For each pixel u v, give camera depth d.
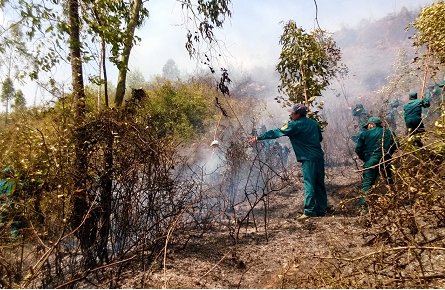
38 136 3.34
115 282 2.94
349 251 3.14
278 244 3.71
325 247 3.41
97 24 4.10
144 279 2.97
